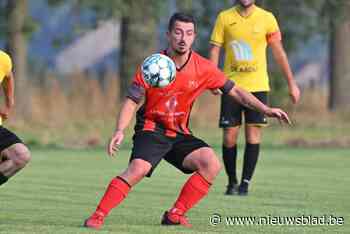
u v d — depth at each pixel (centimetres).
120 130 2100
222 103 2948
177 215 2208
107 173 3609
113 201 2153
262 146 5081
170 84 2142
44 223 2256
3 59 2281
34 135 5606
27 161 2233
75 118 6475
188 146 2177
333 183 3284
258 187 3148
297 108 6850
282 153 4644
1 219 2331
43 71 7862
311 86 7400
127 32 6794
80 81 6950
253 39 2956
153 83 2131
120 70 6844
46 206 2602
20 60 6681
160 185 3167
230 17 2966
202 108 6519
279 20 6744
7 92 2331
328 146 5169
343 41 7031
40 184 3180
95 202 2698
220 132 5878
